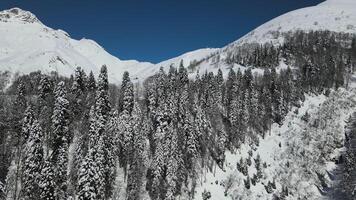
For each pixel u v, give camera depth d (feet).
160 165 370.73
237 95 555.69
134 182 353.92
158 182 363.56
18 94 457.27
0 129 359.46
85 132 382.63
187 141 419.13
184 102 476.95
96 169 304.71
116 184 361.92
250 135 506.89
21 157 338.95
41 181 294.46
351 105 604.49
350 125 534.37
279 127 549.54
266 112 558.56
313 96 631.15
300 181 443.32
